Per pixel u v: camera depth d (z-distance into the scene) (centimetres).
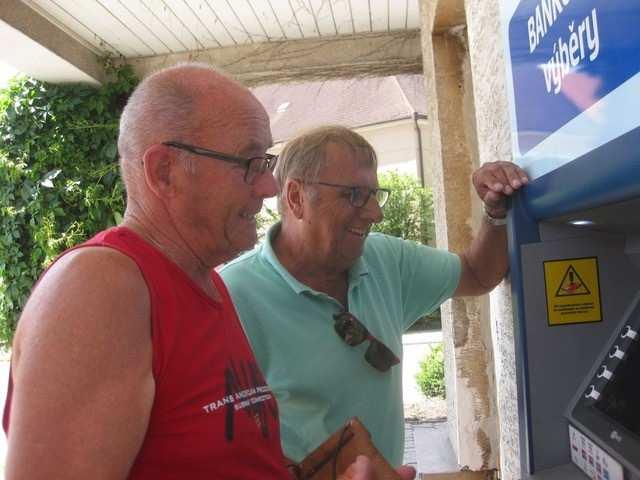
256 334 179
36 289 101
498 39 186
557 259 143
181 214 116
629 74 86
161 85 115
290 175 178
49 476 88
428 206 1040
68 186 597
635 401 118
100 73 600
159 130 113
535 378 141
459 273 199
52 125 603
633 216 116
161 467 105
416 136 1410
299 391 175
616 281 141
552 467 137
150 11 516
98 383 93
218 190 115
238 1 507
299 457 171
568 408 136
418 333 891
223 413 110
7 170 599
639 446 108
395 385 189
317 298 180
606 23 94
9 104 599
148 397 100
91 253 102
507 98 167
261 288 182
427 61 436
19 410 92
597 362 137
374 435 181
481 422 369
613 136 92
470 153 376
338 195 173
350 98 1557
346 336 177
